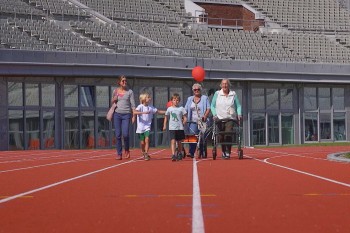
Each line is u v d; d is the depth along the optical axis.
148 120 18.48
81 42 38.28
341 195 8.70
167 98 38.50
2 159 20.42
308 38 48.91
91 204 7.95
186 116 18.27
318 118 43.56
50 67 33.97
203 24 47.00
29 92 34.47
